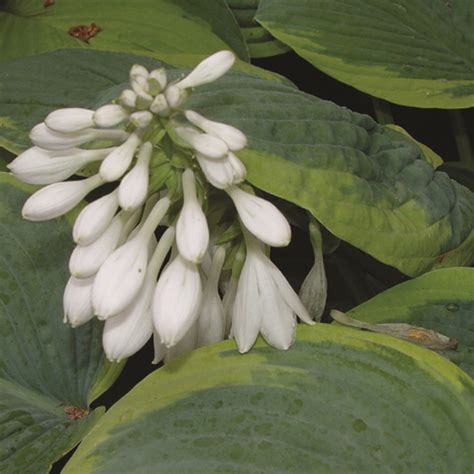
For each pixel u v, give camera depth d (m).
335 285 1.02
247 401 0.72
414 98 0.96
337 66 0.97
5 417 0.77
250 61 1.09
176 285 0.68
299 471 0.70
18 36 1.04
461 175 1.02
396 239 0.77
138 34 1.04
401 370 0.73
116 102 0.69
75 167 0.70
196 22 1.04
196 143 0.67
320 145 0.76
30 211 0.69
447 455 0.70
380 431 0.71
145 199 0.70
